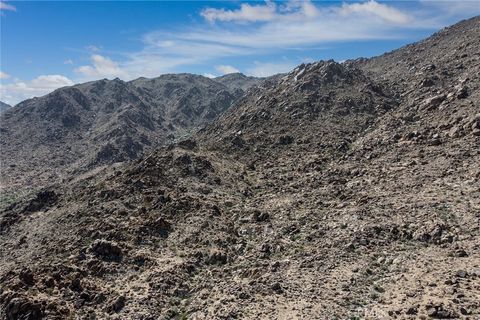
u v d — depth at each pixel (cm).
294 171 7150
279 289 3441
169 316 3516
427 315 2600
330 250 4031
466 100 6969
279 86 12256
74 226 5866
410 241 3828
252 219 5400
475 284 2827
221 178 7012
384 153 6575
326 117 9369
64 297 3850
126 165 9944
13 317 3519
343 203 5144
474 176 4625
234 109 14500
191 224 5322
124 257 4584
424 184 4925
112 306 3678
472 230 3631
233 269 4247
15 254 5950
